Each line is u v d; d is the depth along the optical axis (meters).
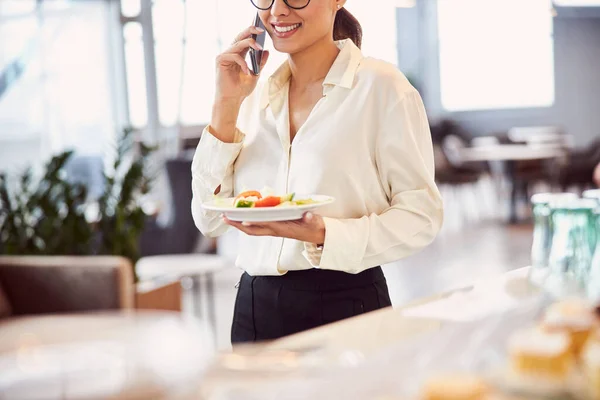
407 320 1.28
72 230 3.34
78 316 1.07
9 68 6.99
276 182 1.88
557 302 1.24
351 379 1.00
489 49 13.35
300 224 1.65
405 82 1.83
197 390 0.97
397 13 13.36
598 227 1.41
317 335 1.24
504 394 0.93
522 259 6.45
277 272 1.82
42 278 1.47
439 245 7.30
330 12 1.84
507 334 1.12
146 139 7.39
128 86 7.40
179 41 7.70
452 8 13.30
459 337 1.13
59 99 7.23
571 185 9.54
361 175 1.82
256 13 1.86
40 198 3.37
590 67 13.34
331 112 1.82
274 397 0.95
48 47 7.17
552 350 0.91
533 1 13.18
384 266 6.37
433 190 1.81
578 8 13.19
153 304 3.34
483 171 10.43
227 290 5.73
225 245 7.91
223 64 1.85
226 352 1.16
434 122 12.64
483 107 13.41
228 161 1.91
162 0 7.62
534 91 13.38
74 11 7.22
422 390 0.90
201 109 8.93
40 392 0.87
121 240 3.38
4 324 1.05
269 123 1.90
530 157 8.75
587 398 0.89
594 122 13.38
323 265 1.70
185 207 5.40
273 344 1.20
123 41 7.36
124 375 0.89
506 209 8.79
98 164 7.27
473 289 1.48
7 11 6.97
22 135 7.06
